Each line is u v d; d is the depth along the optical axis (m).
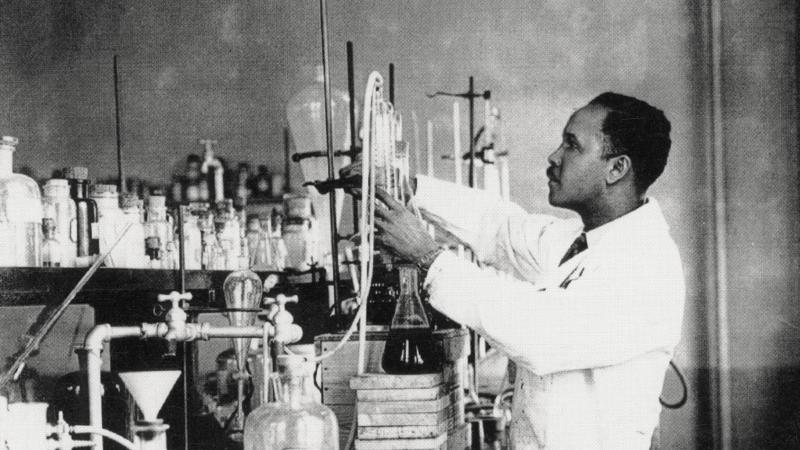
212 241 2.61
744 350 4.71
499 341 1.64
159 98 5.54
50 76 5.73
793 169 4.68
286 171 5.34
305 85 5.34
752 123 4.73
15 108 5.74
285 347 1.49
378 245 1.67
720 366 4.69
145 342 1.77
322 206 3.01
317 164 2.61
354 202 2.26
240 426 1.89
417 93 5.06
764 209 4.71
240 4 5.45
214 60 5.47
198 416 1.95
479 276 1.65
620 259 1.75
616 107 1.94
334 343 1.64
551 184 2.03
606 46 4.89
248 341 1.84
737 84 4.75
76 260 2.04
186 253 2.55
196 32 5.51
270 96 5.39
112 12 5.63
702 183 4.76
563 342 1.64
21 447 1.24
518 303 1.63
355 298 2.08
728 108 4.77
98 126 5.64
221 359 2.08
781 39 4.70
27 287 1.56
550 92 4.94
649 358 1.77
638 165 1.94
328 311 2.36
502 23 5.00
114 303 2.00
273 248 2.89
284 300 1.48
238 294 1.78
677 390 4.73
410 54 5.10
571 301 1.66
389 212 1.66
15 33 5.76
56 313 1.39
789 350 4.65
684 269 4.77
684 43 4.80
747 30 4.75
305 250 2.90
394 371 1.56
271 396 1.48
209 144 5.34
